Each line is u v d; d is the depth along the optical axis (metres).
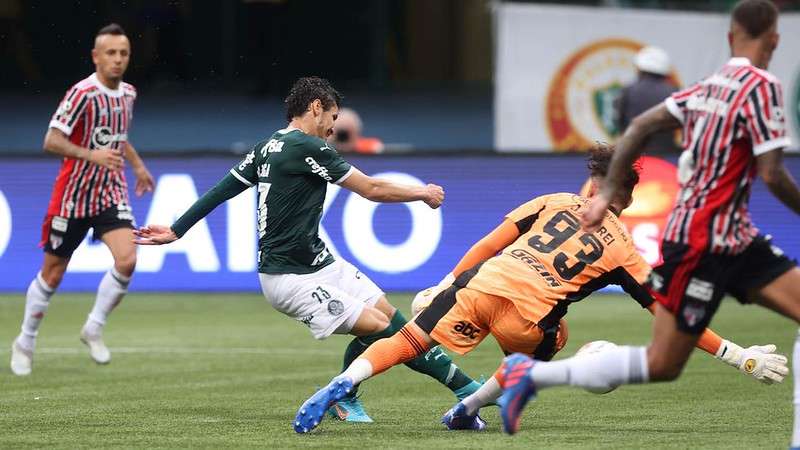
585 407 18.47
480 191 34.09
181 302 33.31
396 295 33.81
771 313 30.97
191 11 71.62
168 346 26.16
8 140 62.91
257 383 21.30
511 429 13.62
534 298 15.66
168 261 34.88
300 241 16.94
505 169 34.09
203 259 34.75
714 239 13.25
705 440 15.59
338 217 34.00
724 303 33.28
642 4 44.34
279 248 16.98
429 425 16.92
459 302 15.80
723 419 17.33
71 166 22.78
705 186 13.28
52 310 31.78
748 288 13.70
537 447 15.06
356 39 74.06
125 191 23.42
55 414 17.97
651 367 13.61
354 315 16.92
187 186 34.03
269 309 32.06
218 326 29.22
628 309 31.83
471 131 64.88
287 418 17.58
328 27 73.75
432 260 34.03
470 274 16.03
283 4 72.50
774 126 12.96
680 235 13.41
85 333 23.31
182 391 20.39
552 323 15.73
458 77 74.25
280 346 26.16
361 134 64.50
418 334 15.88
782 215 33.56
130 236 23.17
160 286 34.91
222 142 62.59
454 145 62.31
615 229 16.02
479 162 34.16
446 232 34.09
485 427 16.69
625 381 13.66
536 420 17.31
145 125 66.06
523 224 16.41
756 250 13.60
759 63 13.49
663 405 18.59
